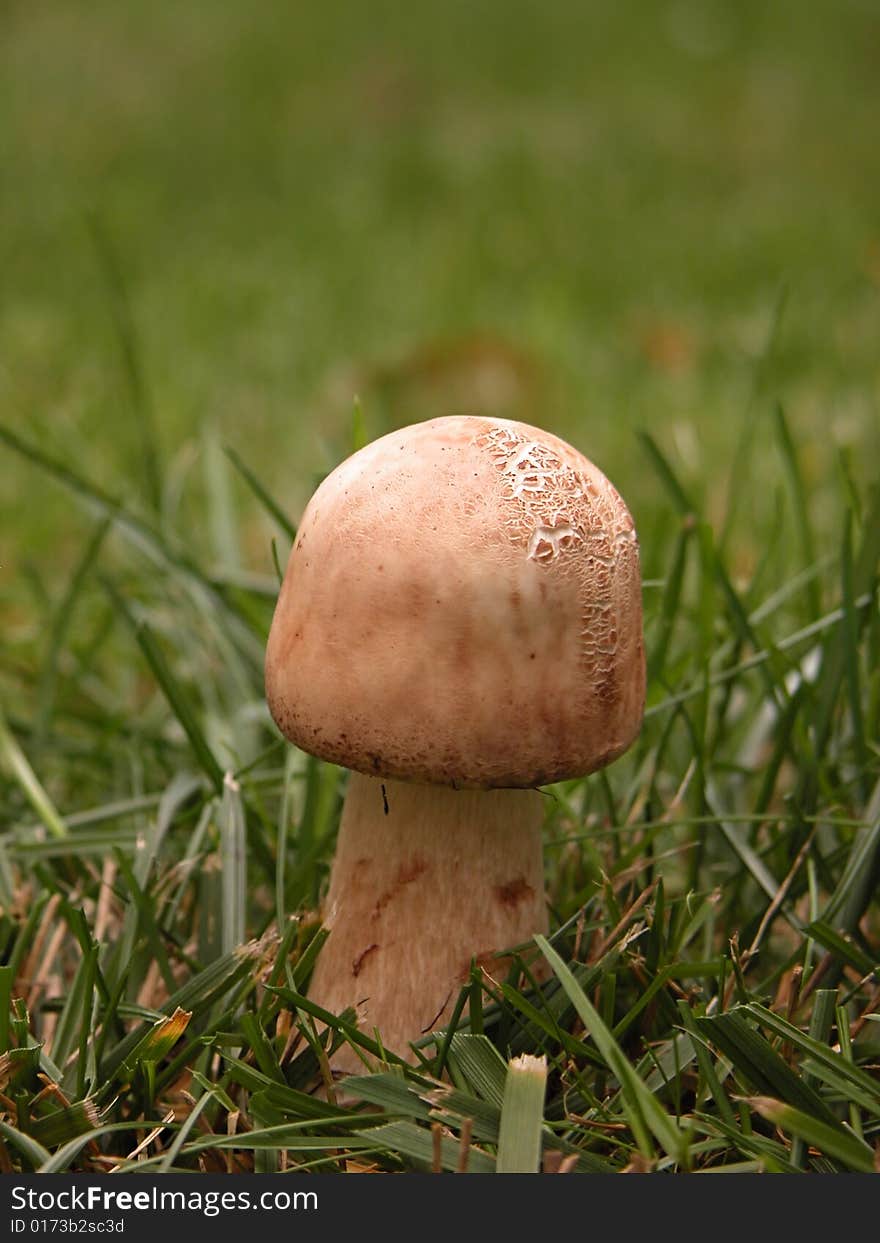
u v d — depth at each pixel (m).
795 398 0.70
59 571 0.51
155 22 1.74
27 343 0.82
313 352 0.81
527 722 0.26
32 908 0.30
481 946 0.27
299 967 0.28
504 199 1.22
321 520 0.26
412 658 0.25
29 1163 0.26
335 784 0.33
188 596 0.40
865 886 0.29
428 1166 0.25
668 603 0.34
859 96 1.52
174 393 0.72
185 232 1.11
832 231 1.06
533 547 0.26
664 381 0.75
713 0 1.78
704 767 0.32
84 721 0.37
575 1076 0.27
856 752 0.32
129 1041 0.27
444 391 0.69
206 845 0.32
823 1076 0.26
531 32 1.72
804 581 0.37
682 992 0.28
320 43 1.69
